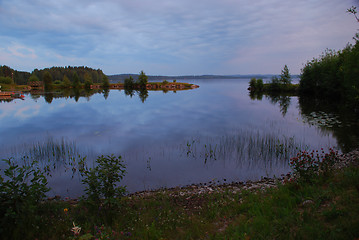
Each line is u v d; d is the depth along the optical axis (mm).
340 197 5523
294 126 25047
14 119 33344
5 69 179750
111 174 6551
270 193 7645
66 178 12242
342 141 17984
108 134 23172
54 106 49094
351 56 28266
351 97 30609
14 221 5000
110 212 6348
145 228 5527
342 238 3887
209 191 9609
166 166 13820
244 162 14336
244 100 56969
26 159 15547
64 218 6008
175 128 25656
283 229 4617
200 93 85438
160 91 102125
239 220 5625
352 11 5934
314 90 57875
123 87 146250
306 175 7520
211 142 19266
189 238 5062
